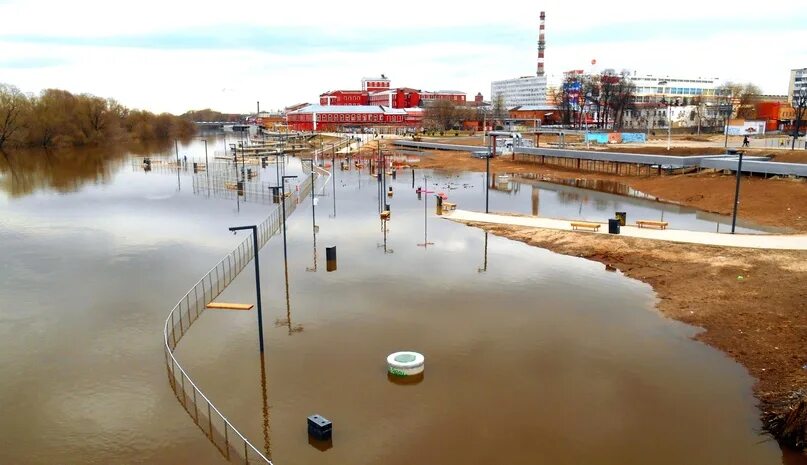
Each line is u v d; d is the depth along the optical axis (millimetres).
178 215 70875
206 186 95375
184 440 23766
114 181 105438
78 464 22266
